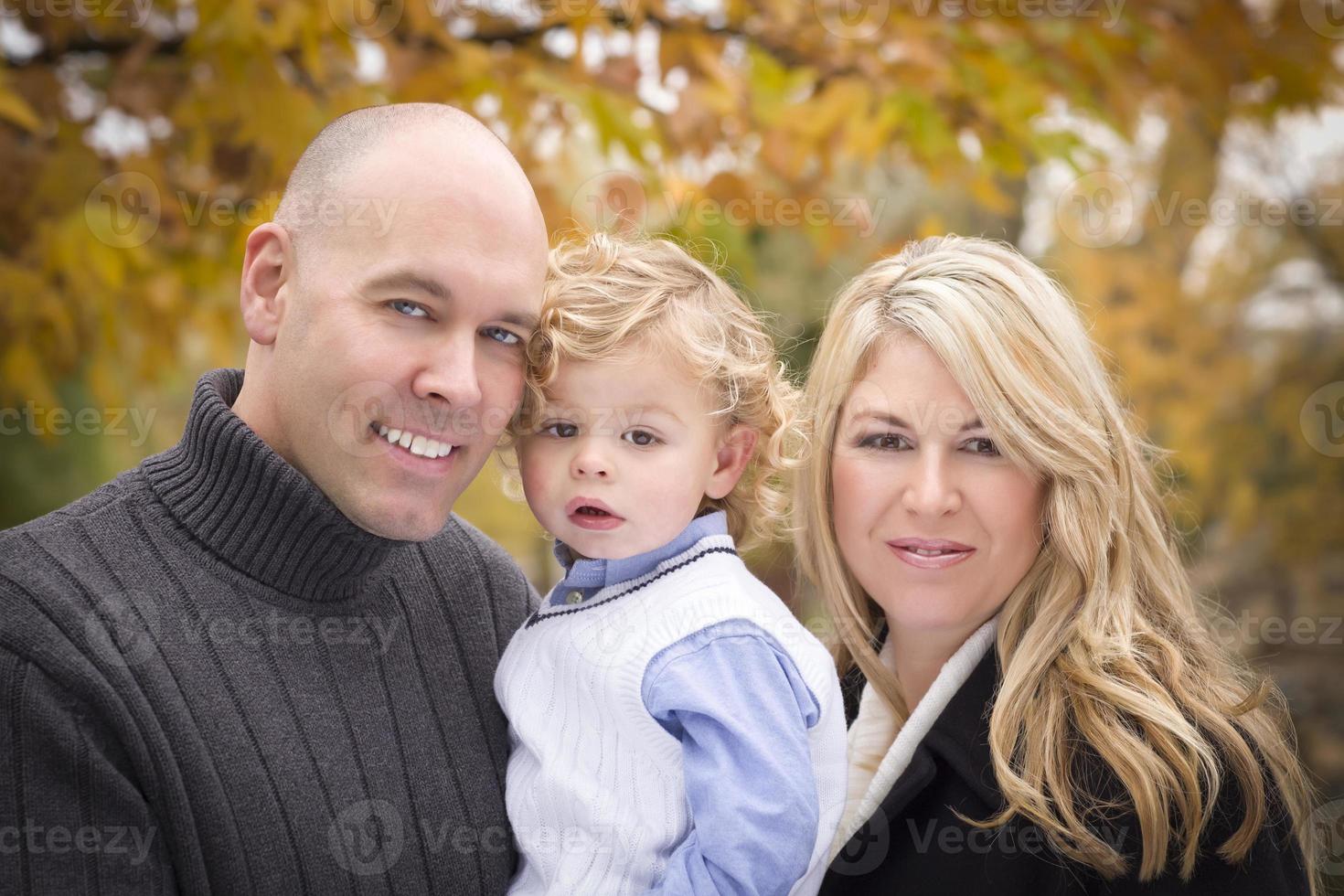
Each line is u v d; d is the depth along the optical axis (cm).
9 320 318
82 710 151
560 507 184
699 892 158
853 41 355
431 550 198
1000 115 345
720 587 180
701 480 188
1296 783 187
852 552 190
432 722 183
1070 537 178
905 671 202
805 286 664
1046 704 174
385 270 159
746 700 169
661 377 181
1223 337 664
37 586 156
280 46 301
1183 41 379
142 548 166
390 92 317
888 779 187
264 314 171
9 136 316
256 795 159
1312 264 679
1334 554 639
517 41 345
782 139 347
